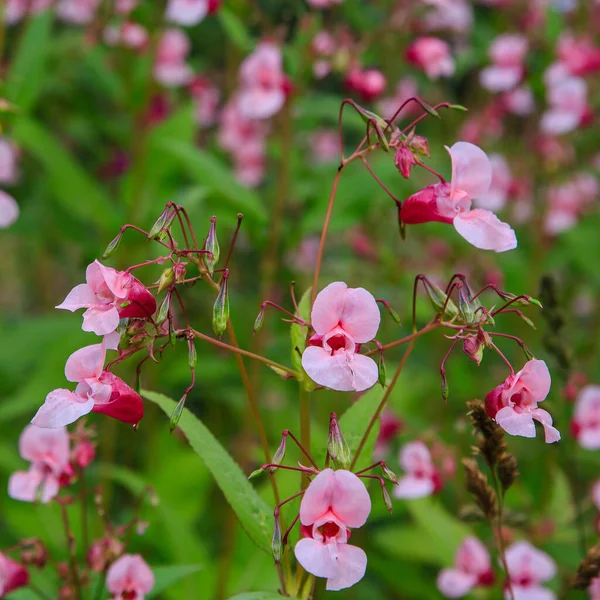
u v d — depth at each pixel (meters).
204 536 1.45
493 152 1.93
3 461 1.30
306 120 1.59
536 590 1.17
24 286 2.19
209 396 1.62
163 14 1.52
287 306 1.64
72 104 1.82
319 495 1.01
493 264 1.69
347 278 1.73
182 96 1.93
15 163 1.66
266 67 1.36
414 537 1.28
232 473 1.07
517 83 1.71
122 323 1.03
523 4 1.95
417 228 1.67
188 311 1.63
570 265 1.80
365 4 1.62
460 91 2.04
